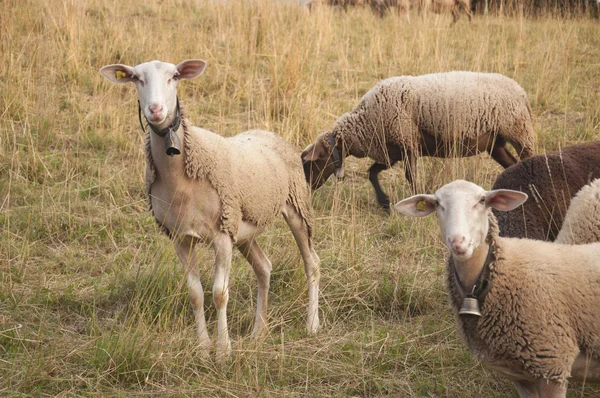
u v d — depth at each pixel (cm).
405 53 1145
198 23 1322
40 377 436
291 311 549
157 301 538
